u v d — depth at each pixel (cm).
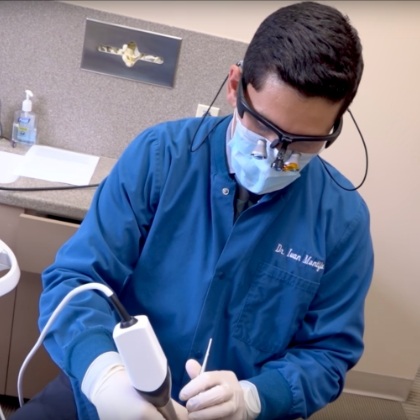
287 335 90
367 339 196
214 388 73
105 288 67
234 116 87
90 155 162
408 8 153
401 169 172
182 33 149
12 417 90
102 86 155
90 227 88
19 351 145
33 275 135
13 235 130
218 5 149
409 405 203
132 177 89
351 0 153
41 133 160
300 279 89
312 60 68
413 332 193
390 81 161
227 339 90
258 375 87
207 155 90
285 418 84
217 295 88
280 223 90
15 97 156
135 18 148
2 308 139
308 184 92
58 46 150
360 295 93
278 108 71
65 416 91
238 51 151
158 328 90
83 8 146
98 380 71
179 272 89
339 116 76
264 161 79
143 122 160
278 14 74
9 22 147
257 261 89
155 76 154
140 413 66
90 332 76
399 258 184
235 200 90
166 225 89
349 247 92
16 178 133
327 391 87
